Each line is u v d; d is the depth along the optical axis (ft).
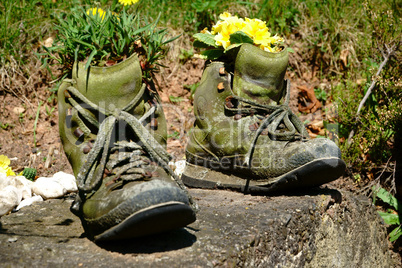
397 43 8.41
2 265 3.49
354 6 10.90
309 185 5.51
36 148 8.10
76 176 4.44
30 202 5.51
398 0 10.43
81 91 4.39
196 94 6.18
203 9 10.39
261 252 4.29
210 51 6.06
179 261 3.63
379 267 6.59
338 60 10.16
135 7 10.12
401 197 7.77
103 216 3.73
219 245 3.96
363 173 8.03
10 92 8.76
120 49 4.55
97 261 3.60
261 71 5.62
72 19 4.87
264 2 10.37
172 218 3.63
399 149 7.92
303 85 9.90
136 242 3.98
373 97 8.33
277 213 4.86
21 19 9.53
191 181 6.26
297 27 10.66
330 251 5.56
